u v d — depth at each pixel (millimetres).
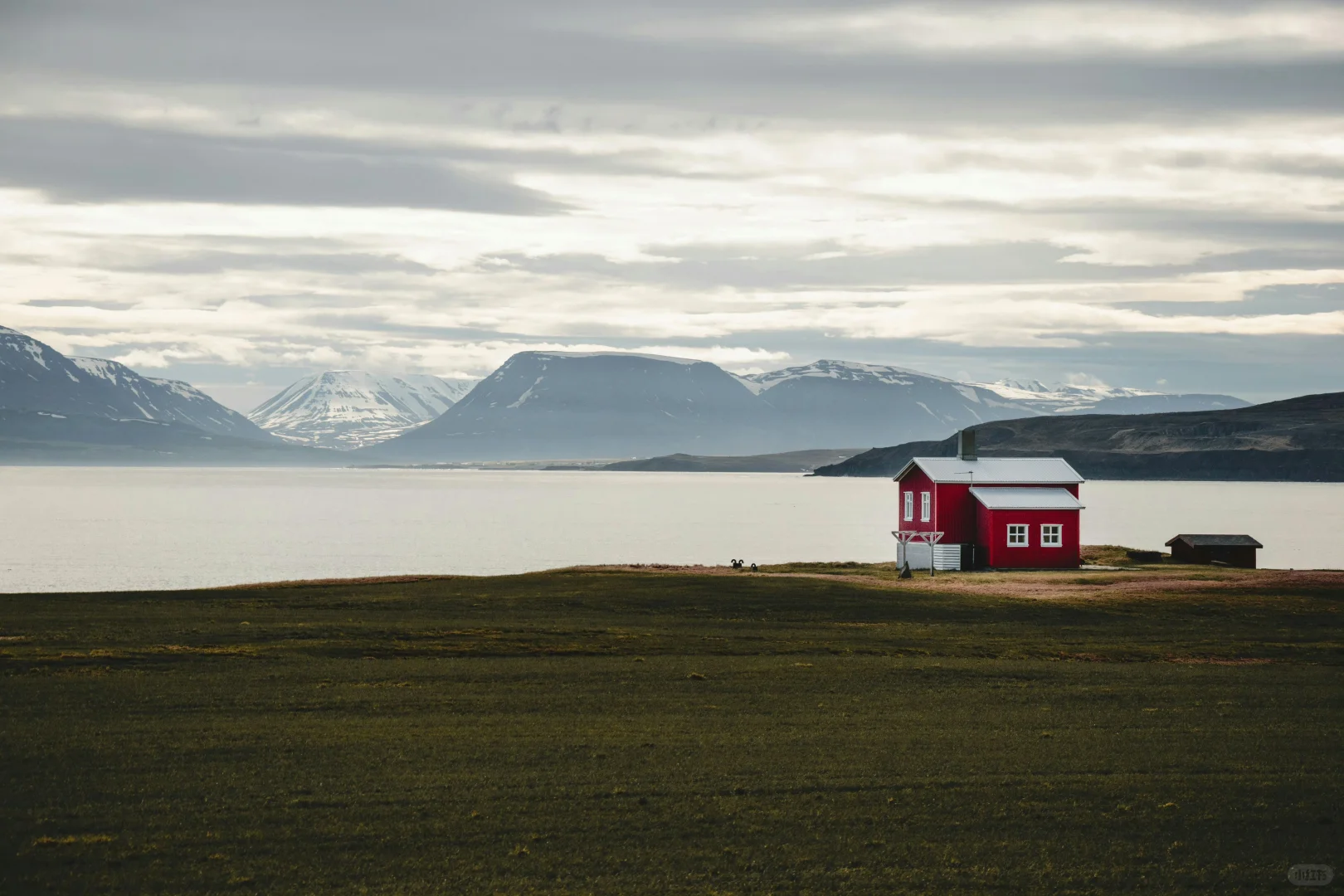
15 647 62875
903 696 54250
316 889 31000
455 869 32406
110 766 40594
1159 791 39094
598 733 46156
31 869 31688
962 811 37094
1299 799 38312
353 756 42312
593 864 32812
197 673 57406
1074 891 31266
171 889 30750
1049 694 55031
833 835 34969
